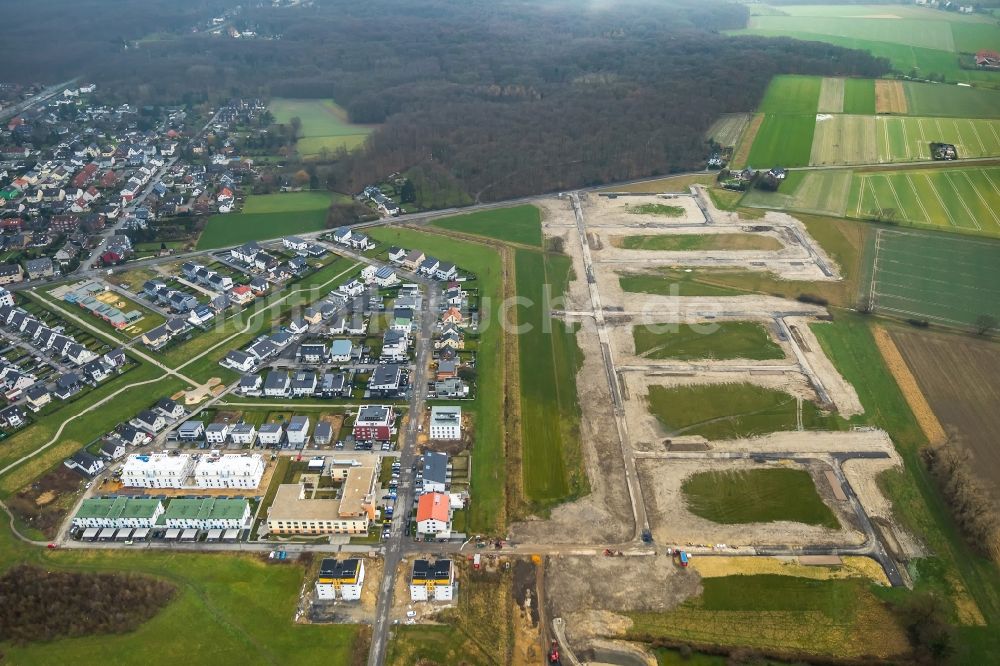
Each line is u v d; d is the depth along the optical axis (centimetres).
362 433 15188
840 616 11400
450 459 14838
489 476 14400
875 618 11356
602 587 11931
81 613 11175
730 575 12138
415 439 15412
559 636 11081
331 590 11444
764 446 15262
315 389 17062
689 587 11931
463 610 11425
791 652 10738
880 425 15875
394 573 12069
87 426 15662
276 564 12238
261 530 12988
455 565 12244
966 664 10556
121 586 11644
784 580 12031
